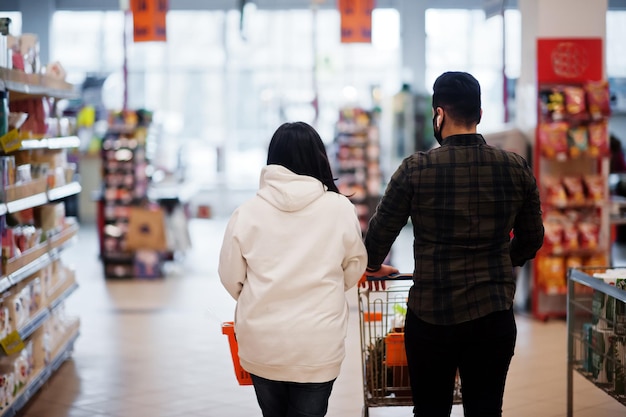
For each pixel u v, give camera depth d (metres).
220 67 17.73
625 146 16.67
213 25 17.67
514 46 17.02
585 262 7.29
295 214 2.86
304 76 17.77
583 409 4.76
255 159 17.98
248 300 2.84
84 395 5.15
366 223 10.61
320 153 2.94
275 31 17.67
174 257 11.01
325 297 2.83
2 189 4.23
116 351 6.31
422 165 2.84
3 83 4.19
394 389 3.47
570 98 7.07
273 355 2.79
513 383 5.34
